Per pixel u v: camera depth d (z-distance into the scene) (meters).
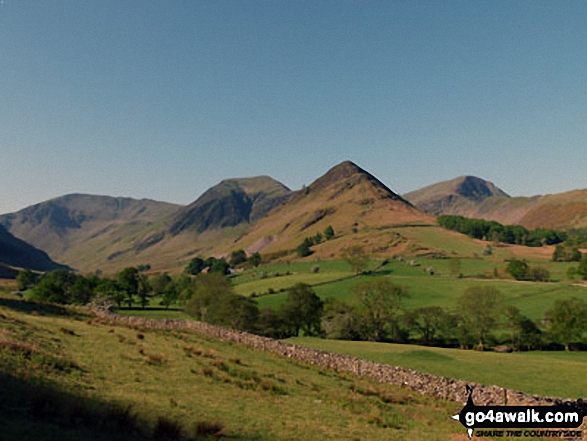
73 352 27.02
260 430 18.56
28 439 12.55
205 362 32.09
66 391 18.34
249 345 47.28
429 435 21.95
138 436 14.98
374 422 23.09
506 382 38.00
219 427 17.36
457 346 99.50
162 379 24.81
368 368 38.19
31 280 197.50
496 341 98.88
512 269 168.50
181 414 18.78
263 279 197.88
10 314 36.84
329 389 30.78
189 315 129.75
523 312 114.00
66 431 13.84
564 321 91.19
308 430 19.70
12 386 16.88
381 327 107.31
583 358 74.12
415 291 148.25
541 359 51.72
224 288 124.12
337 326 105.81
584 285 141.88
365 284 114.69
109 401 18.48
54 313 49.75
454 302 130.50
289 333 114.44
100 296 140.75
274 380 30.55
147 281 199.75
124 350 30.88
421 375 34.06
